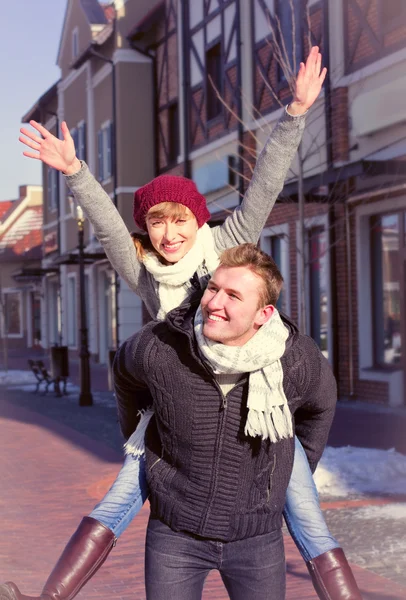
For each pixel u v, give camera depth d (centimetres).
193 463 263
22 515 719
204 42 2128
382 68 1398
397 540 596
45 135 283
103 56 2686
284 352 258
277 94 1730
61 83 3284
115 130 2623
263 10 1764
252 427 253
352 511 688
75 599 485
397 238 1433
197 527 265
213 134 2092
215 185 2053
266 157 287
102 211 289
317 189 1441
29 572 543
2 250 4734
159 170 2572
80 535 275
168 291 287
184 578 270
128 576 532
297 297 1683
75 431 1303
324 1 1534
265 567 271
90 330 3144
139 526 664
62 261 2450
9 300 4762
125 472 286
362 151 1462
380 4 1402
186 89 2242
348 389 1536
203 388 258
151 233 286
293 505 283
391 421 1230
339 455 887
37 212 4950
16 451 1104
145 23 2495
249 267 253
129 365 270
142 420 284
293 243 1692
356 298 1516
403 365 1432
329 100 1526
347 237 1520
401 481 796
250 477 264
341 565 276
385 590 489
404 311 1421
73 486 855
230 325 249
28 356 3991
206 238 291
